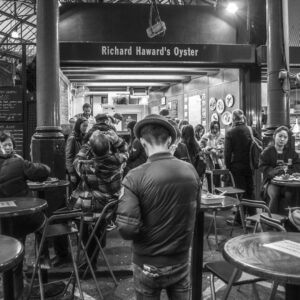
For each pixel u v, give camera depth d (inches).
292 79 261.0
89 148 150.1
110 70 347.9
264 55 282.2
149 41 313.9
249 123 306.3
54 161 201.5
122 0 557.9
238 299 134.3
